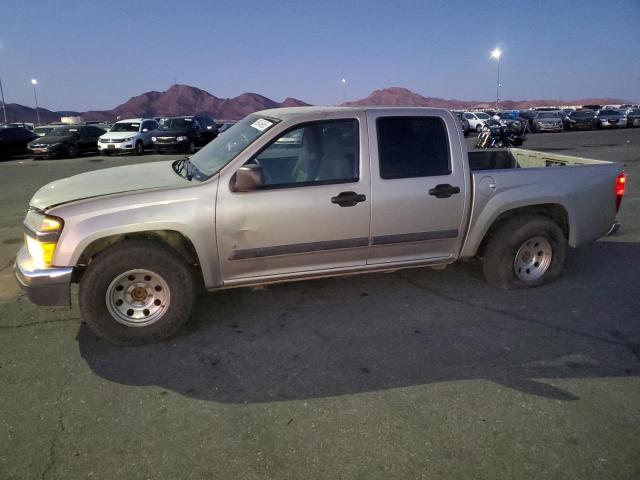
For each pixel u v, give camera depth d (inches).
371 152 161.0
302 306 174.9
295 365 136.8
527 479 95.0
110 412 116.0
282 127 154.2
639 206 339.6
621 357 140.0
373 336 152.9
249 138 159.0
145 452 102.7
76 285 196.1
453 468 97.7
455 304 175.5
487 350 144.0
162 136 853.8
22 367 135.9
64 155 807.7
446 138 170.4
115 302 144.9
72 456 101.6
